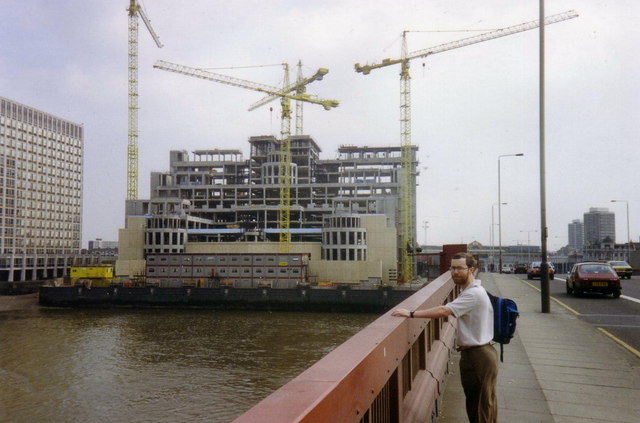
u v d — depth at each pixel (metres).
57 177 185.38
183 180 172.50
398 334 4.16
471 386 4.85
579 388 7.77
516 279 39.50
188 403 38.66
